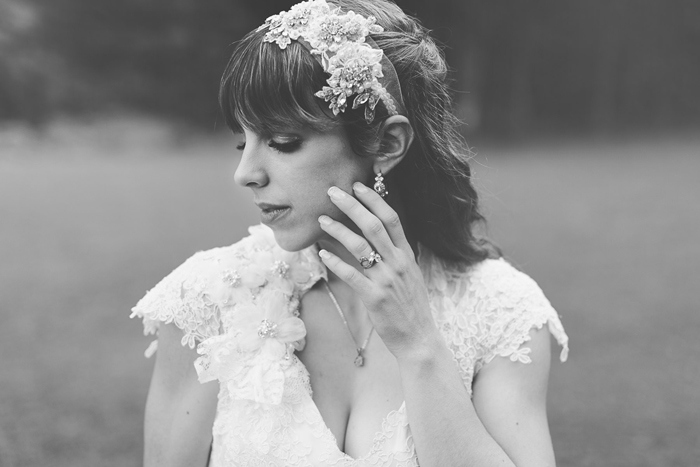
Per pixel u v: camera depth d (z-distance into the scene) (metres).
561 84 38.38
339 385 1.44
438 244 1.52
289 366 1.38
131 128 26.20
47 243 9.95
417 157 1.43
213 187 15.96
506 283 1.51
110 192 14.98
